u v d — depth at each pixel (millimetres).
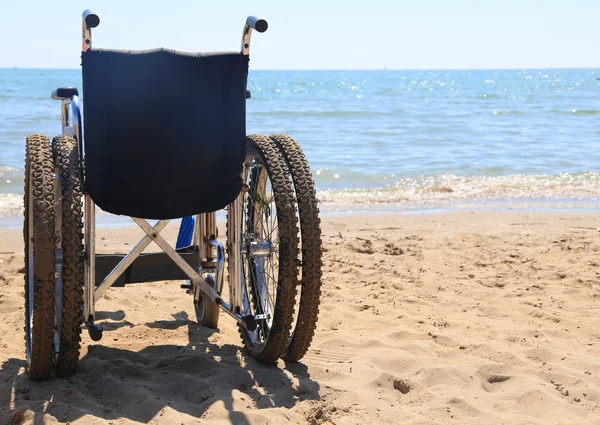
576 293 5504
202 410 3197
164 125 3342
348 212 10039
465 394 3527
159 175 3412
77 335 3322
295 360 3893
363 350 4199
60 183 3580
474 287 5699
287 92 65812
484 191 12133
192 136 3400
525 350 4172
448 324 4750
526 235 7945
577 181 13094
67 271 3178
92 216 3465
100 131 3297
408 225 8766
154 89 3291
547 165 15156
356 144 19203
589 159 16156
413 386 3584
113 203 3430
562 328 4695
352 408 3301
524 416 3264
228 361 3941
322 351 4164
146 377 3652
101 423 2973
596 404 3441
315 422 3127
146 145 3348
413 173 13961
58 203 3592
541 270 6219
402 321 4816
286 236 3498
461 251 7047
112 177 3365
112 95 3264
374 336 4445
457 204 10930
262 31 3285
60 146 3461
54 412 3115
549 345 4320
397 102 45156
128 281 4137
